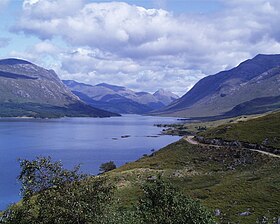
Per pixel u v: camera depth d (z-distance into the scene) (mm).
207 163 107750
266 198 62969
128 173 99000
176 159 117062
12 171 153875
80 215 23812
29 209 25016
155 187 31750
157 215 29328
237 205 62031
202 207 30828
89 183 26031
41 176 25266
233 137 124688
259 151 106562
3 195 115375
